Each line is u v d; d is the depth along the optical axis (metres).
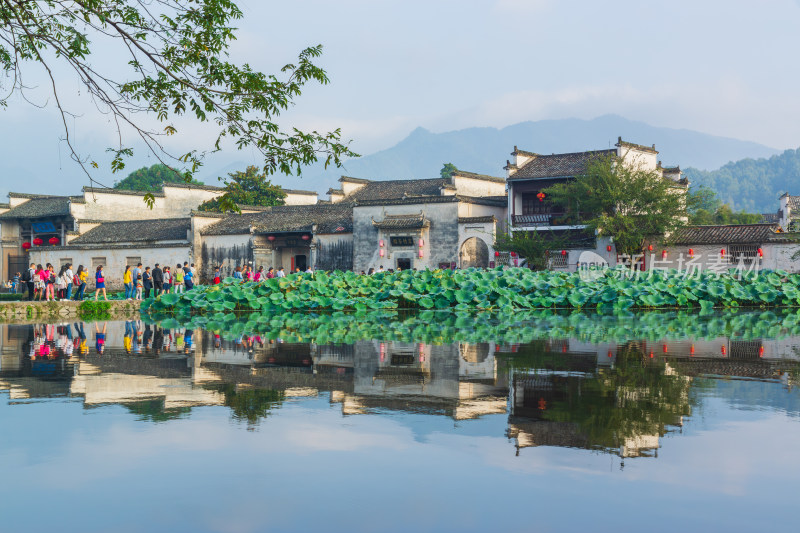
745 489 3.88
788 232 33.66
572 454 4.56
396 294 23.06
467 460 4.45
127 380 7.80
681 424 5.37
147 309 24.61
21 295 35.44
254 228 41.59
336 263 40.28
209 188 53.25
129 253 44.38
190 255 42.72
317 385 7.35
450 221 37.38
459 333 13.51
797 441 4.85
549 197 38.78
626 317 18.52
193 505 3.69
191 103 8.66
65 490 3.93
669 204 33.28
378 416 5.76
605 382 7.34
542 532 3.31
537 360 9.20
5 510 3.63
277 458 4.54
